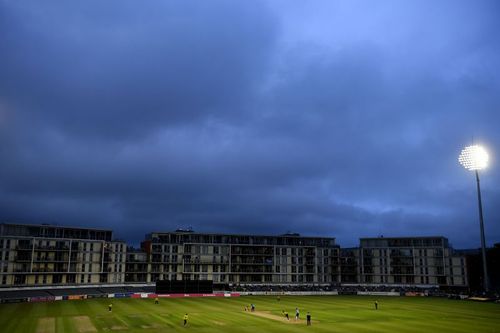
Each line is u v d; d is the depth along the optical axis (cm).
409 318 9269
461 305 12250
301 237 19462
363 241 19500
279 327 7862
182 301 12900
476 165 11612
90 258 15425
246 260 18225
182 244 17525
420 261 18162
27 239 14438
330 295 16088
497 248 18450
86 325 7875
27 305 11094
